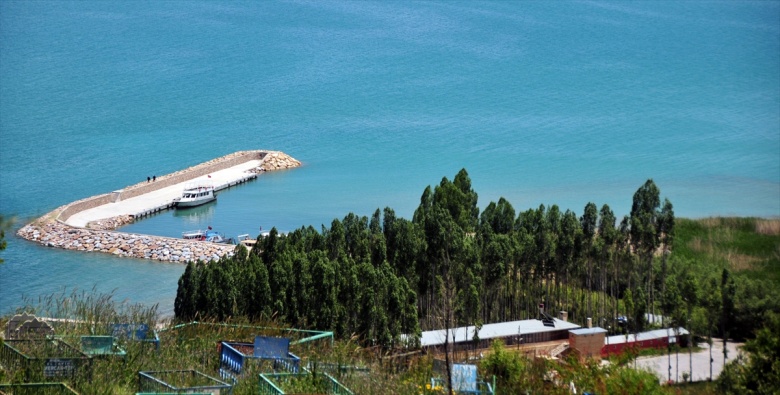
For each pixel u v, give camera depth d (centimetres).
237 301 8219
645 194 12388
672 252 13175
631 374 5819
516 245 11331
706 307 10106
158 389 4412
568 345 9606
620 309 11419
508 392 5372
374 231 11344
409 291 8775
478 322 8669
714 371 8900
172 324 6309
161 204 19425
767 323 7219
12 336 4875
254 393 4547
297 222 18550
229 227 17988
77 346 4788
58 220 17025
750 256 13400
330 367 5156
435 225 10469
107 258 14875
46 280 13412
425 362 5700
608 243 11788
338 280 8550
